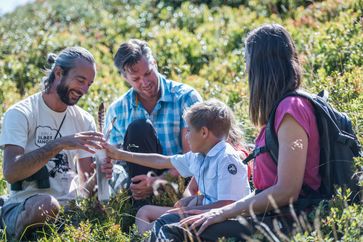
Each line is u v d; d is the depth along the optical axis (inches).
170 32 448.8
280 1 474.3
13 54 477.7
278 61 172.9
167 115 237.5
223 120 196.1
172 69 388.8
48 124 220.1
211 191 196.2
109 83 384.2
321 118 168.2
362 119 220.2
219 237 169.2
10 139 213.5
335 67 305.4
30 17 667.4
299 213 168.1
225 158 193.6
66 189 221.9
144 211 206.5
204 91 338.3
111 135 244.8
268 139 170.2
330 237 163.9
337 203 165.2
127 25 529.0
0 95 384.5
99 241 193.9
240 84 320.5
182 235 172.9
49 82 218.7
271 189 165.6
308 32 367.2
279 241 159.3
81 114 226.8
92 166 223.8
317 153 169.9
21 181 216.8
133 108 240.7
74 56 214.2
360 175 173.2
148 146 222.5
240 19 466.0
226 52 418.0
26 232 214.1
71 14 620.7
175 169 218.7
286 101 168.6
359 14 357.7
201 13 505.7
